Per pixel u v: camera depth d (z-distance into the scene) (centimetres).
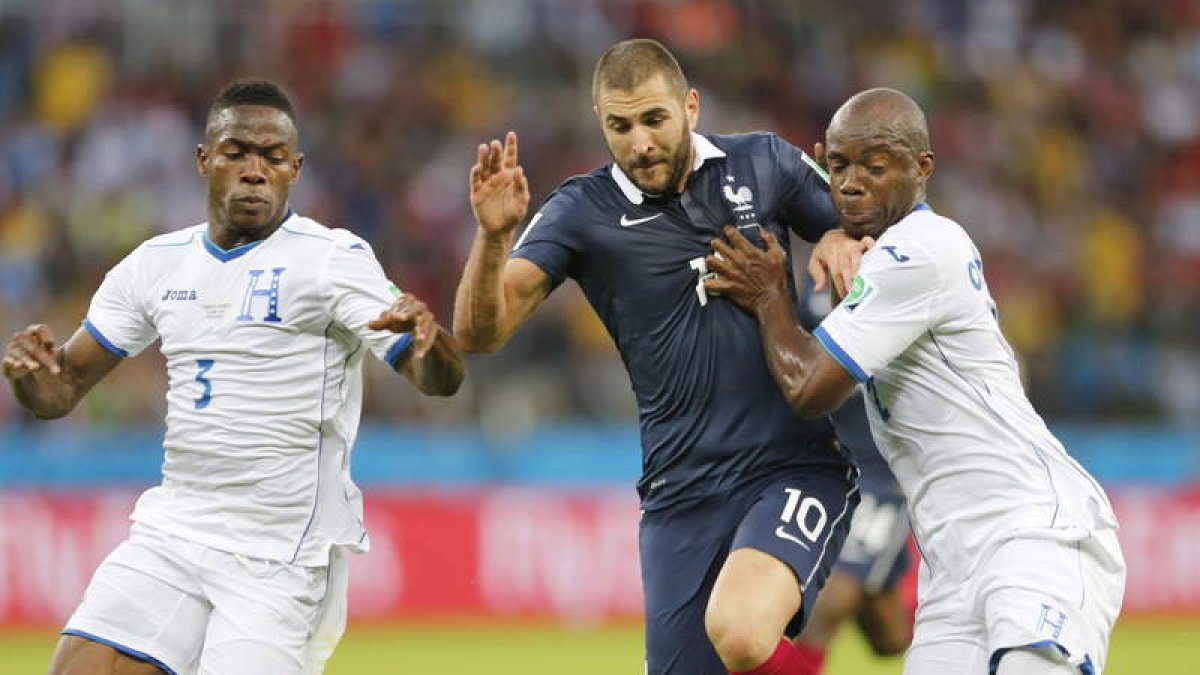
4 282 5972
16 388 2169
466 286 2083
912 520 2058
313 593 2100
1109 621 1950
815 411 2050
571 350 5862
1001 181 7375
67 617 4734
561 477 5375
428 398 5544
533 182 6750
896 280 2008
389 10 7138
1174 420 6494
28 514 4738
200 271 2130
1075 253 7169
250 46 6925
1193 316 6975
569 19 7250
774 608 2050
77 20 6800
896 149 2061
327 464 2123
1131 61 8044
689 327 2183
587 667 4156
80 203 6253
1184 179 7706
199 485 2108
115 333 2202
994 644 1883
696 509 2192
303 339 2103
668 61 2144
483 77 7019
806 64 7500
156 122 6544
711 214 2205
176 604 2080
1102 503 1984
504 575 5016
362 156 6662
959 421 1997
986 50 7844
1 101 6669
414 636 4806
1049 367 6438
